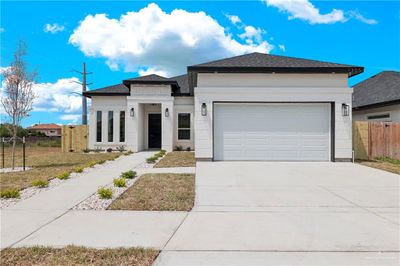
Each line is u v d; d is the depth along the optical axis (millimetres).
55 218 6113
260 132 14977
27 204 7184
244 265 4074
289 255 4387
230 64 15188
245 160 14922
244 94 14773
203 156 14742
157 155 16766
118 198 7605
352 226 5668
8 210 6684
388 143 15359
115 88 22875
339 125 14727
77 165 14164
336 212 6602
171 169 12383
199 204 7219
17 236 5094
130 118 20812
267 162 14453
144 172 11641
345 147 14719
